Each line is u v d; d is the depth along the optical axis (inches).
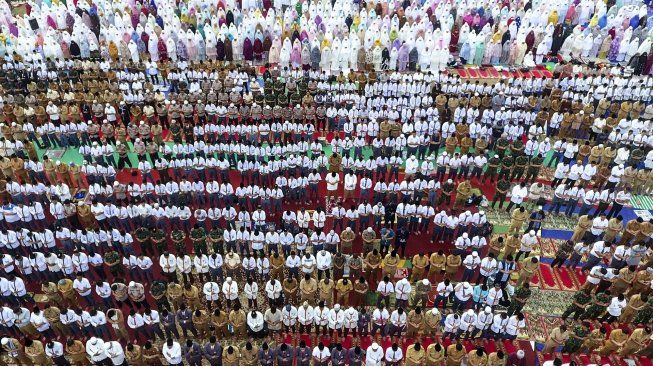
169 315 684.1
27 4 1520.7
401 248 847.7
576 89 1221.1
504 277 770.8
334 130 1154.0
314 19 1496.1
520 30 1418.6
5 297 729.0
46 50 1348.4
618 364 697.0
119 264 773.9
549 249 875.4
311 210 943.0
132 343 689.0
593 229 836.6
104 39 1395.2
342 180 1029.2
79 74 1283.2
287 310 688.4
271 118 1119.6
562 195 907.4
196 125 1028.5
